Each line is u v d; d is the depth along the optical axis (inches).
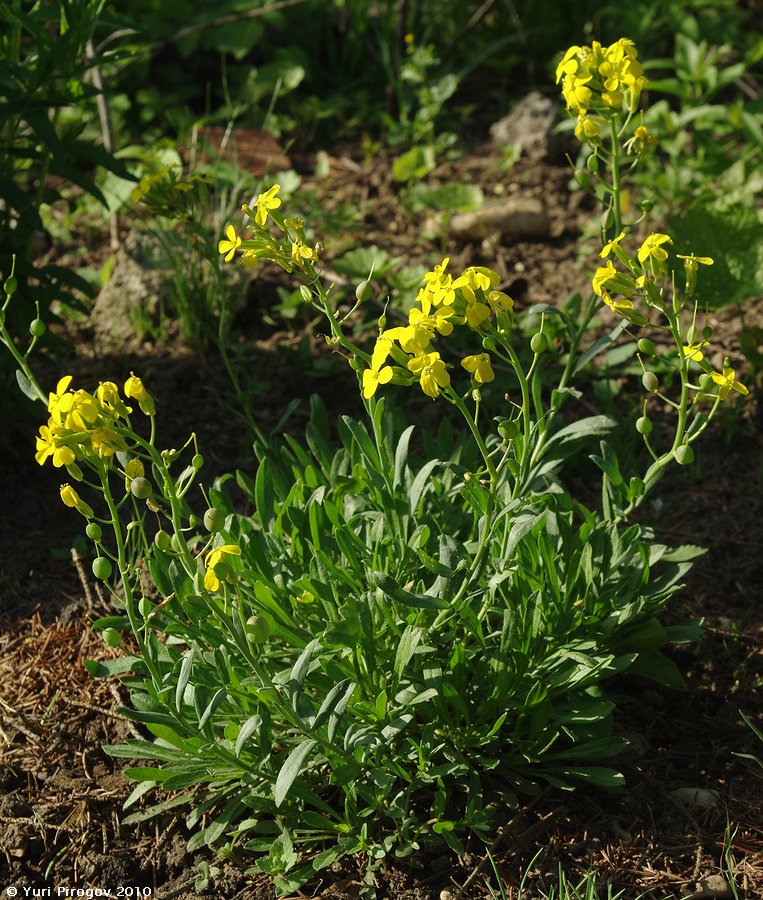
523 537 94.0
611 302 83.0
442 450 114.5
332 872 89.5
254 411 145.2
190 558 82.0
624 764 98.3
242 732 79.0
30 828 94.3
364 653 90.7
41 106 123.1
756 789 96.0
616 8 220.4
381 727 90.9
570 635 96.4
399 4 227.0
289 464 115.6
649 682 106.7
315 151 209.0
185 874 90.7
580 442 105.7
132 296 159.0
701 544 124.2
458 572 95.7
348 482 105.3
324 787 93.9
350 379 149.3
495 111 216.2
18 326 127.2
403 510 99.6
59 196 133.9
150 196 113.8
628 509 97.3
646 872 88.4
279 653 95.1
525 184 190.5
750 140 190.1
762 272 144.0
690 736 101.7
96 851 92.5
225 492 107.7
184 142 202.4
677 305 82.7
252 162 198.1
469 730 91.7
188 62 222.5
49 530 127.3
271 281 166.9
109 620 95.3
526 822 92.8
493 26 230.7
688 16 214.4
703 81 194.9
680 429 87.6
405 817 89.4
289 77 213.9
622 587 101.1
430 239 177.9
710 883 87.0
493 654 93.4
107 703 105.6
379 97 221.6
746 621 114.0
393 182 194.5
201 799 94.2
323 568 95.0
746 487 131.4
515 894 86.7
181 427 142.0
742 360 146.3
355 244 176.7
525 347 149.7
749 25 238.5
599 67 99.7
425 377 76.1
